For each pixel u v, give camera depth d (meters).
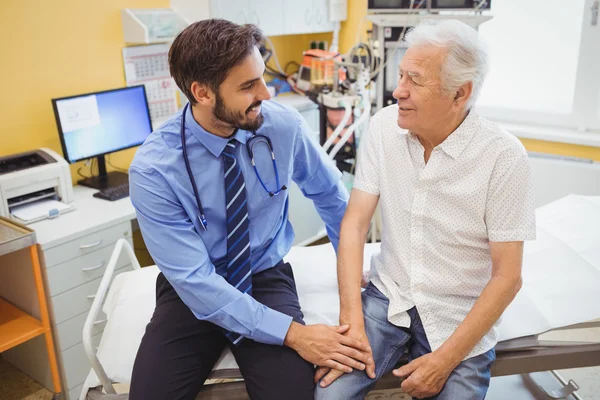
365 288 1.69
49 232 2.26
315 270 1.90
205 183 1.49
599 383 2.33
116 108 2.73
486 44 1.32
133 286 1.87
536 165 3.10
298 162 1.68
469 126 1.37
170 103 3.18
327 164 1.74
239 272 1.56
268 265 1.69
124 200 2.60
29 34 2.56
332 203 1.80
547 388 2.22
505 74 3.49
